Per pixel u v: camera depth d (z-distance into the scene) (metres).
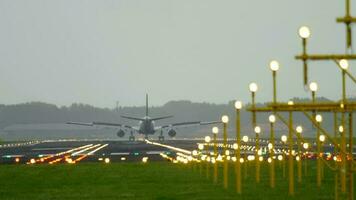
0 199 92.31
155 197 90.62
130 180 123.50
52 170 155.12
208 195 91.88
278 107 67.00
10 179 130.25
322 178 121.19
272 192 94.75
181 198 88.62
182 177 129.62
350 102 63.19
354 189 93.88
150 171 148.38
